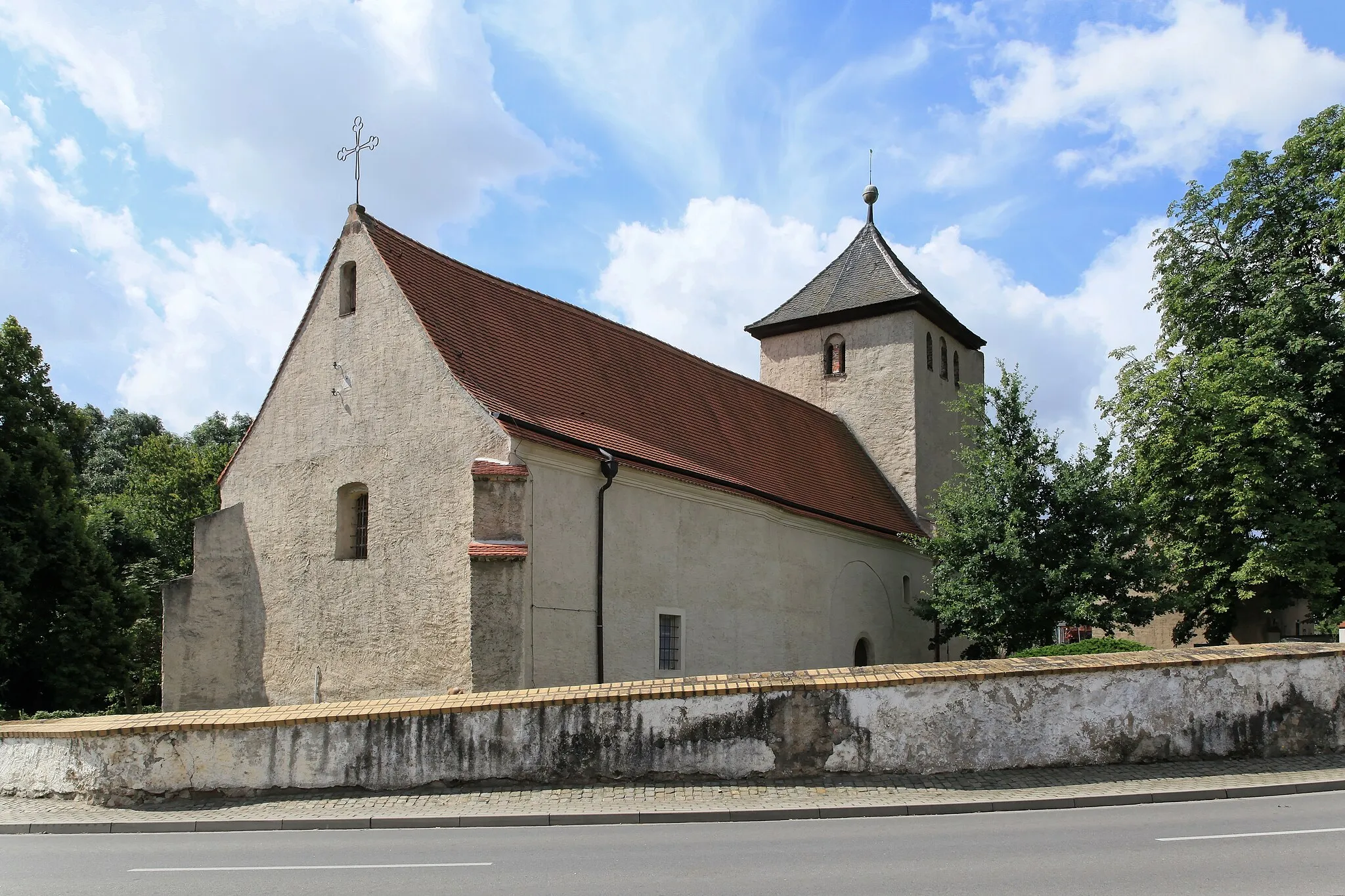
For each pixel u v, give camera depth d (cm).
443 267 2205
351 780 1362
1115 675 1426
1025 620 2386
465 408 1892
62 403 2712
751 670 2381
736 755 1357
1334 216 2705
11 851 1105
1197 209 2989
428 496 1920
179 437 6619
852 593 2844
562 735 1361
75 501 2672
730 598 2338
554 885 836
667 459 2214
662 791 1314
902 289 3456
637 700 1366
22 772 1473
